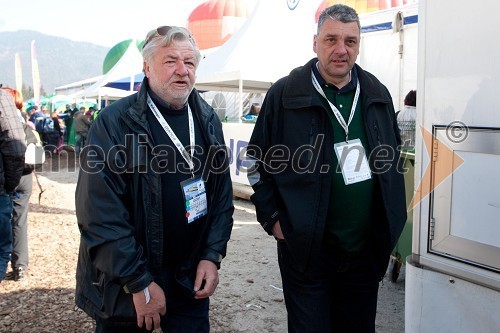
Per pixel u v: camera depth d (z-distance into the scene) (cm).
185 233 207
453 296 189
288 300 240
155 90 201
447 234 190
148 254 194
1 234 346
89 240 185
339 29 210
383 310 373
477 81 175
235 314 366
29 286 417
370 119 224
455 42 182
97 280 196
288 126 224
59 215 720
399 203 231
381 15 606
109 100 2016
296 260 224
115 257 180
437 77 189
